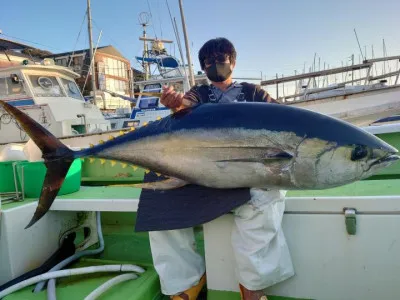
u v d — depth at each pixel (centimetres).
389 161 133
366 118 675
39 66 785
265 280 157
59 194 237
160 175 171
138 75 2503
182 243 174
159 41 1238
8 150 271
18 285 188
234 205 149
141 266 211
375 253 158
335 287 165
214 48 177
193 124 150
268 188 144
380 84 732
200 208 159
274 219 155
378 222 157
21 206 209
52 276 191
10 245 199
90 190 257
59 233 238
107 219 313
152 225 165
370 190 179
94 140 695
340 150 130
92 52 1223
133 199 214
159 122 161
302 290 170
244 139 140
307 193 179
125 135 166
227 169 144
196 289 180
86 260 231
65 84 866
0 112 738
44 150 169
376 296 159
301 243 169
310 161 133
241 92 183
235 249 162
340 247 163
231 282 176
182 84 938
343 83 784
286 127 135
